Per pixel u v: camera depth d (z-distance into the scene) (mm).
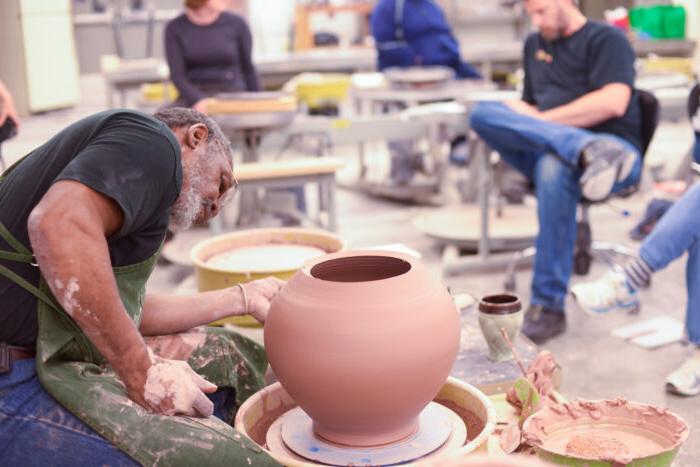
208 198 1564
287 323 1359
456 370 1988
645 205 5066
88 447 1345
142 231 1478
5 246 1411
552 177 3123
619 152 3027
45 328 1410
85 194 1292
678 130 7551
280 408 1635
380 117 4633
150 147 1373
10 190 1441
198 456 1347
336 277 1509
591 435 1576
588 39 3428
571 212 3127
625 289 2680
